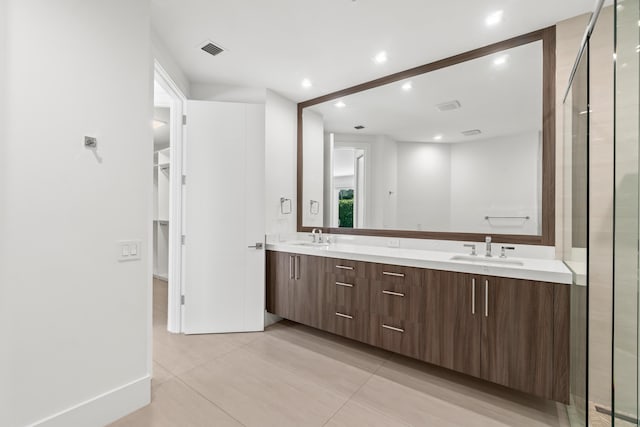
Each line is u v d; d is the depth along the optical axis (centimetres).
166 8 194
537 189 215
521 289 174
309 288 275
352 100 308
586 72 147
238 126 292
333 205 324
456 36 220
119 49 167
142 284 179
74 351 150
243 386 197
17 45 131
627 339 115
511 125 226
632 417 114
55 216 143
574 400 157
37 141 137
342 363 230
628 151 113
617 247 116
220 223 287
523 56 219
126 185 171
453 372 219
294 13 198
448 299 200
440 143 259
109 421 161
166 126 425
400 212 281
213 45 237
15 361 131
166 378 206
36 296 137
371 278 236
